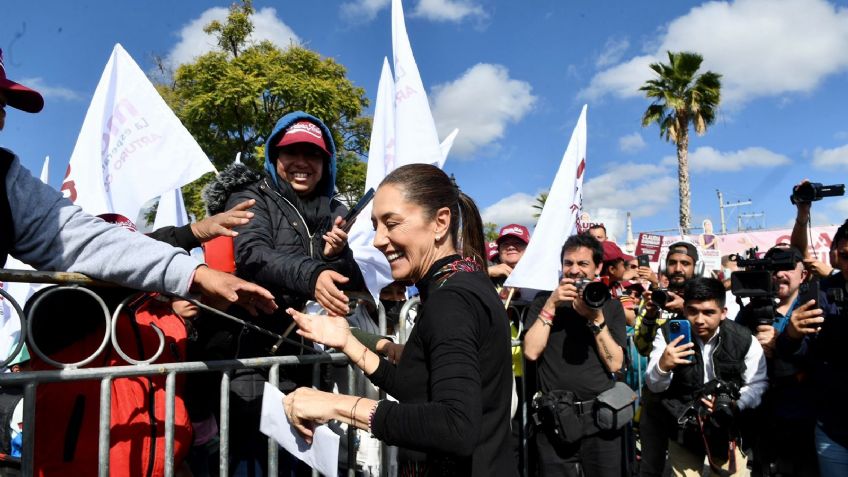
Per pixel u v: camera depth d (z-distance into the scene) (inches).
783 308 155.4
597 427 125.4
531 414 136.7
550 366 132.0
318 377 86.7
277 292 89.7
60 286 59.6
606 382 129.4
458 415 51.9
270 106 631.2
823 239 514.0
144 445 68.1
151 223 435.2
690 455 140.5
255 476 85.9
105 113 130.6
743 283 129.4
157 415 70.2
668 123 928.3
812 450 120.4
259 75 622.5
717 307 132.9
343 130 719.7
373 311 126.2
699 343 136.2
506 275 175.6
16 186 58.3
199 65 610.5
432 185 63.9
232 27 643.5
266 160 100.1
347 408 58.8
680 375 137.5
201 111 594.6
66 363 64.7
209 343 85.7
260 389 86.8
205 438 91.3
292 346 92.3
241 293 68.6
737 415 130.7
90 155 130.1
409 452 67.5
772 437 125.3
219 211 97.0
